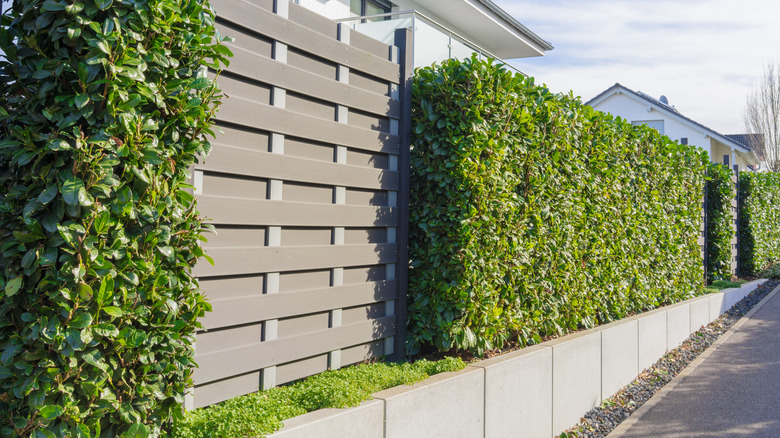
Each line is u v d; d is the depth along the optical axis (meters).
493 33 14.52
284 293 3.94
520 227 5.47
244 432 2.95
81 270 2.23
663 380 7.39
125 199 2.36
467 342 4.90
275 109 3.86
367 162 4.73
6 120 2.31
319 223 4.22
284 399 3.55
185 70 2.71
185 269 2.78
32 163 2.28
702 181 11.48
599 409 6.26
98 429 2.36
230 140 3.61
